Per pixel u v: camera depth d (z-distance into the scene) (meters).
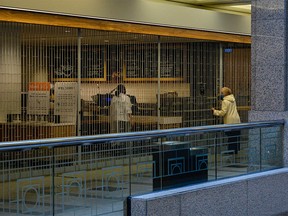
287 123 10.81
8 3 11.73
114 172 7.84
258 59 11.47
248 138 10.03
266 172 10.28
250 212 9.72
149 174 8.29
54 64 13.31
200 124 17.50
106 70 14.49
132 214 7.94
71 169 7.34
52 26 13.13
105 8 13.75
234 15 18.14
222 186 9.12
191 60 17.11
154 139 8.34
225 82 18.42
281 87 11.20
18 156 6.80
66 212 7.31
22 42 12.71
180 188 8.63
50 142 7.01
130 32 14.71
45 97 13.16
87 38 13.94
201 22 16.77
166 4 15.52
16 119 12.63
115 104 14.72
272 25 11.31
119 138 7.84
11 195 6.74
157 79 16.00
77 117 13.80
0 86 12.33
